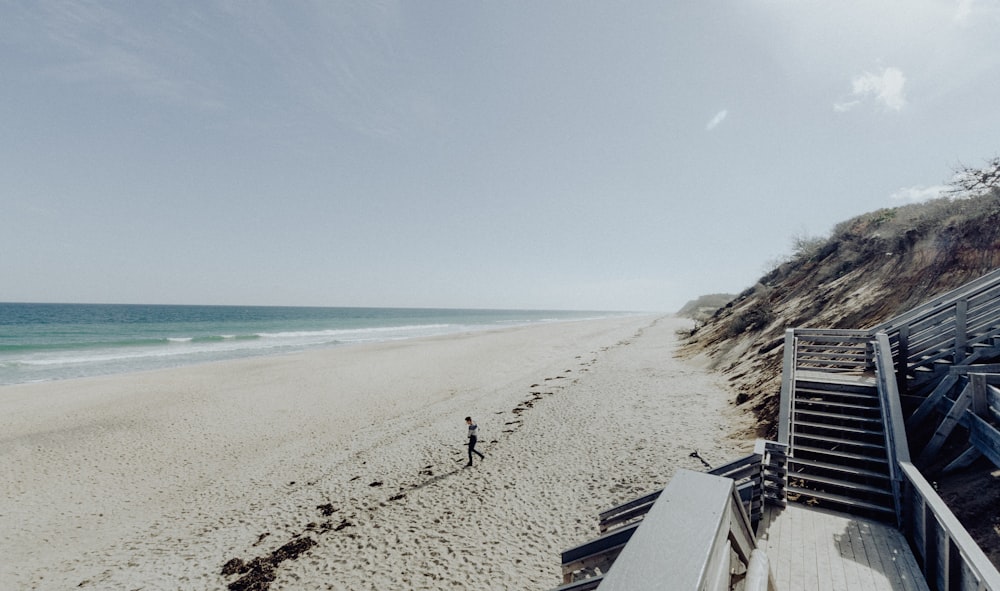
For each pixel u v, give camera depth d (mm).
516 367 29719
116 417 18625
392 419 18156
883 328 10109
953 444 7242
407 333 66875
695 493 1665
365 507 10766
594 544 3736
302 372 28375
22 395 22266
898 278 15078
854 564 5680
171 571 8797
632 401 17500
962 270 12773
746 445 11352
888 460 7199
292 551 9164
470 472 12266
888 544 6094
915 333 9180
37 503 11750
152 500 11836
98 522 10820
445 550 8742
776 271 32281
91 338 53625
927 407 7910
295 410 19688
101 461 14320
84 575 8805
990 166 14195
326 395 22312
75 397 21812
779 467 7258
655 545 1330
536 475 11648
